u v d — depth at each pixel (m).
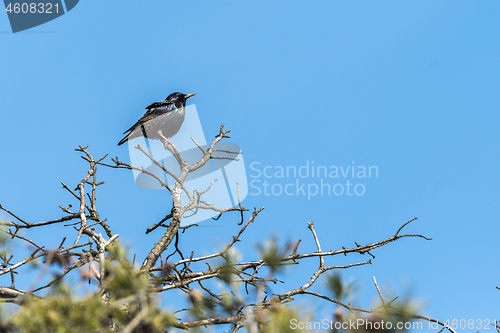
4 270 6.72
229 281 6.96
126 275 4.91
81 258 7.28
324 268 8.27
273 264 6.61
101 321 4.57
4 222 7.82
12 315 4.21
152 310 4.75
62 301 4.38
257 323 6.49
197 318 7.04
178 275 7.54
